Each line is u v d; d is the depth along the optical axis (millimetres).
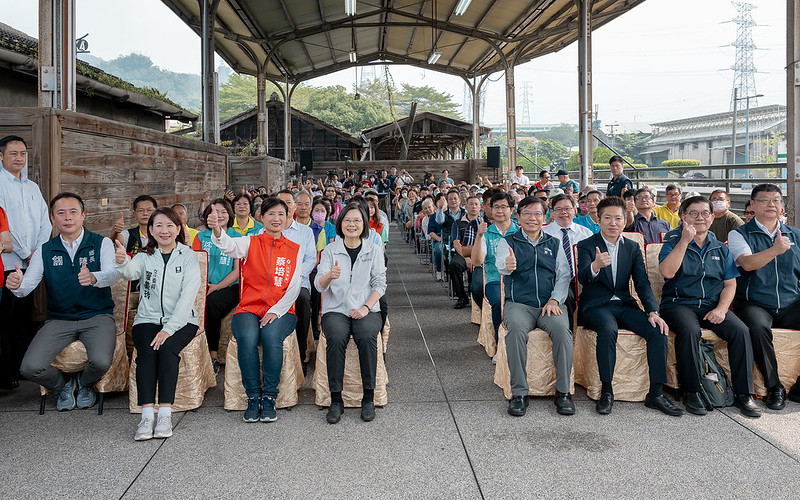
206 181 8680
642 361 3826
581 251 4059
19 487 2775
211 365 4188
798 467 2930
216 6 10875
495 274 4809
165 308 3639
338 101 51688
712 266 3938
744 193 10039
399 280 8484
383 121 51875
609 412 3656
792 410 3701
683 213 4051
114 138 5379
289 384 3773
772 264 3992
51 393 4023
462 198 9906
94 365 3600
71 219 3768
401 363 4715
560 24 14000
